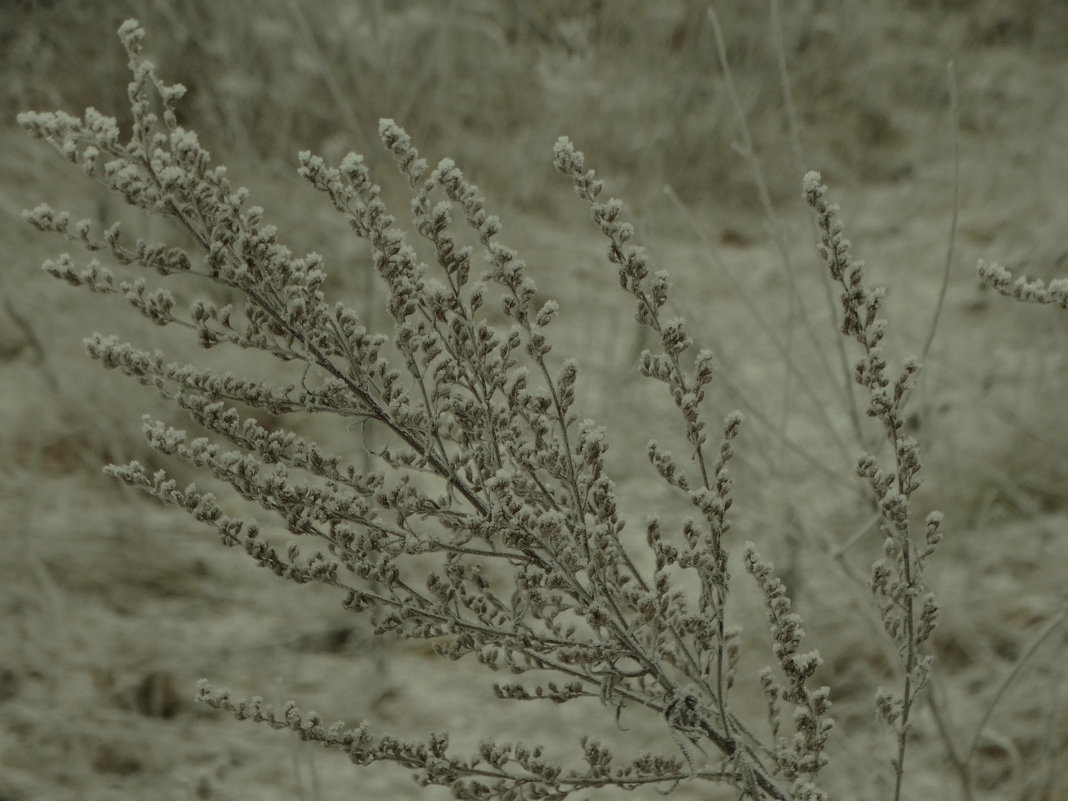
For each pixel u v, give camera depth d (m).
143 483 1.09
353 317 1.09
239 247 1.07
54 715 2.27
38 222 0.99
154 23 4.34
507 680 2.58
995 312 4.04
